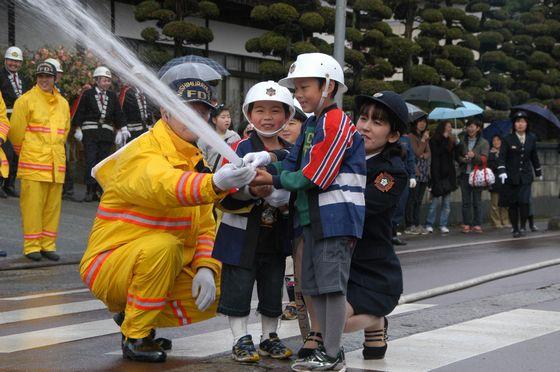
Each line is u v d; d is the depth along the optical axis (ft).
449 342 18.51
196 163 16.69
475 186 50.49
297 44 53.42
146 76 14.33
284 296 25.79
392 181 15.87
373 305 15.87
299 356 16.47
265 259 17.13
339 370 15.46
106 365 16.42
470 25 65.98
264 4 62.23
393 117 15.93
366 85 56.29
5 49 45.75
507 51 73.36
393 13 65.72
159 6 53.16
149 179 15.48
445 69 63.31
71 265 32.32
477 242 44.83
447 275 30.78
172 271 16.20
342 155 15.01
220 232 16.88
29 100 31.12
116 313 18.83
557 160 69.51
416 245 42.91
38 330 20.29
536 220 64.39
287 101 17.29
